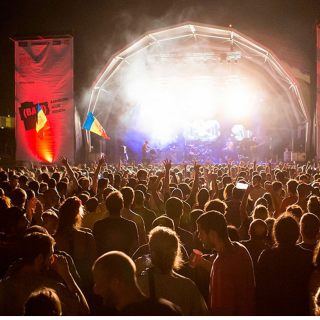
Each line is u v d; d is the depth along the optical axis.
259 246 3.81
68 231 3.78
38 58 22.83
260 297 3.27
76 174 9.50
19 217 3.59
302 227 3.44
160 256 2.62
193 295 2.65
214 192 6.55
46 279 2.81
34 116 22.80
